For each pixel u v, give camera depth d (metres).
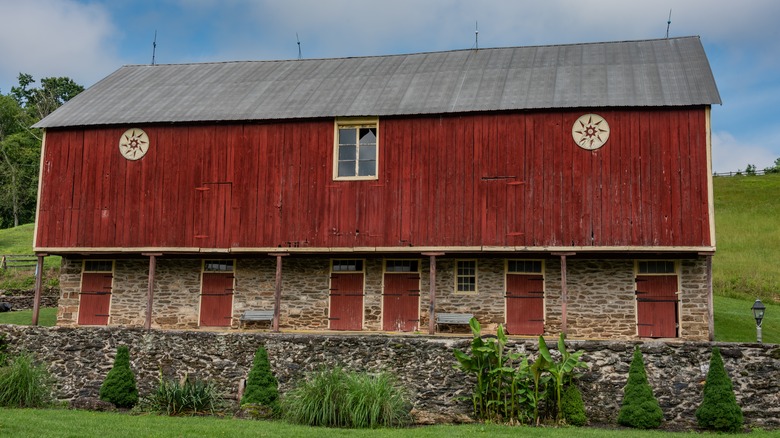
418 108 20.88
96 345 19.64
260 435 13.71
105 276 23.80
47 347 19.91
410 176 20.75
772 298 30.11
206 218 21.78
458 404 17.02
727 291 30.98
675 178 19.27
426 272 21.92
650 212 19.27
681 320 20.14
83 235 22.36
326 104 21.84
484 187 20.30
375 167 21.06
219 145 22.03
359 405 15.20
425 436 13.94
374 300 22.06
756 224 44.62
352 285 22.28
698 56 21.38
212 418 16.05
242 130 21.94
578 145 19.91
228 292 22.95
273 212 21.42
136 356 19.34
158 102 23.52
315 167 21.38
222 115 22.05
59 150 22.94
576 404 16.17
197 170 22.03
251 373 17.66
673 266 20.45
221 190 21.81
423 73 23.19
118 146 22.58
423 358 17.62
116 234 22.19
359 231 20.83
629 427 16.05
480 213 20.22
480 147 20.47
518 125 20.33
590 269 20.88
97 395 19.30
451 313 21.42
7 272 32.94
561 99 20.20
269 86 23.84
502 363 16.78
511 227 19.97
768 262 35.94
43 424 14.24
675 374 16.61
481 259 21.56
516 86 21.34
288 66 25.72
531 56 23.48
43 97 73.62
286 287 22.52
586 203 19.64
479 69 22.84
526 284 21.27
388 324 21.86
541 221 19.83
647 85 20.25
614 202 19.48
